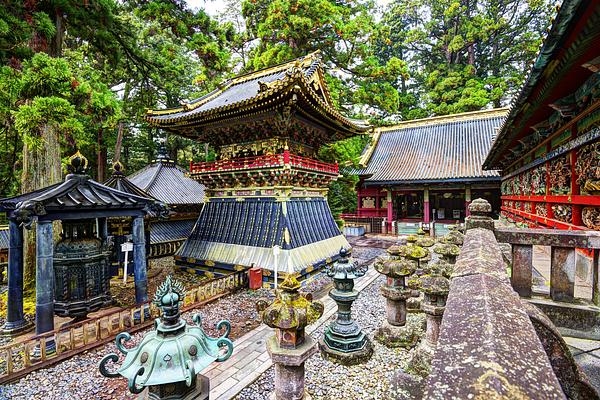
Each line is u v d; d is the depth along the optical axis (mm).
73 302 7656
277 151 14164
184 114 15234
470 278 2213
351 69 21266
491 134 28594
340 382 6199
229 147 15922
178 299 3021
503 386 1017
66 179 8086
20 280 8656
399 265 7707
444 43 45250
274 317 4457
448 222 27266
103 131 26688
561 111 7238
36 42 11188
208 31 18094
